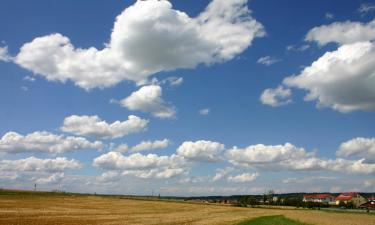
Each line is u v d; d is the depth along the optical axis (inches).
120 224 2086.6
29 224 1804.9
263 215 3425.2
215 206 5078.7
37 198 4488.2
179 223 2260.1
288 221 2760.8
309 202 6766.7
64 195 5585.6
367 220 2915.8
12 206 3053.6
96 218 2434.8
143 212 3361.2
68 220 2159.2
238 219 2741.1
